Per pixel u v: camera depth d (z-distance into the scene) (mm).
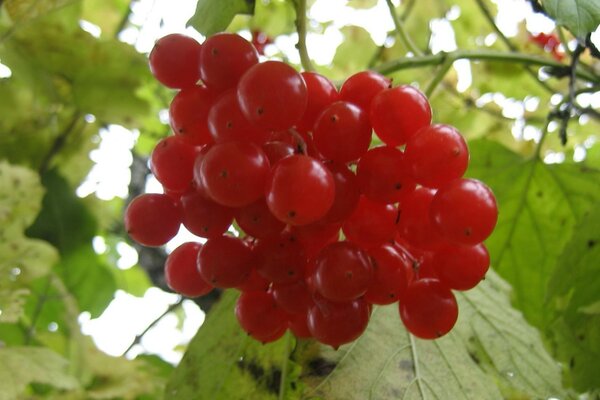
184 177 152
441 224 140
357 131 140
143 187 357
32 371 229
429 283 152
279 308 157
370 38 350
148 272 332
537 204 242
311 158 136
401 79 342
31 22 229
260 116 137
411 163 140
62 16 237
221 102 142
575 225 225
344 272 141
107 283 297
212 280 150
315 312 149
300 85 138
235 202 140
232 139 142
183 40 150
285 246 147
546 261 242
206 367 199
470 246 148
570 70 208
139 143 371
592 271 208
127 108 265
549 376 202
